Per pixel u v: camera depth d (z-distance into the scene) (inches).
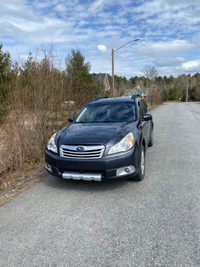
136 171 146.2
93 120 191.0
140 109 207.2
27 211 127.3
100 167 137.0
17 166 208.4
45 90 234.2
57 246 95.8
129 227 107.0
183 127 432.1
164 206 125.7
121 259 86.3
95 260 86.5
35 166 214.4
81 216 119.0
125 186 155.6
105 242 96.9
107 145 139.8
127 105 202.8
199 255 86.3
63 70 278.5
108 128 162.4
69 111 306.0
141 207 125.6
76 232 105.0
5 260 88.9
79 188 155.8
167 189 148.4
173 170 185.6
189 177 168.4
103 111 199.6
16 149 201.9
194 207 123.2
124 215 118.0
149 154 239.8
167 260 84.5
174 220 111.0
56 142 155.9
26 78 222.2
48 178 180.1
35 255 91.0
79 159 139.9
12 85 203.3
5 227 112.1
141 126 178.7
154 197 137.3
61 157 145.6
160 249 90.7
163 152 245.6
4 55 337.7
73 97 320.8
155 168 192.9
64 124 290.4
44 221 115.8
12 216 122.6
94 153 138.9
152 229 104.3
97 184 161.2
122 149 140.9
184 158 219.1
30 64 231.5
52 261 87.2
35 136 230.1
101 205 130.2
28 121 221.8
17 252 93.3
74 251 92.2
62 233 104.8
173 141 301.1
